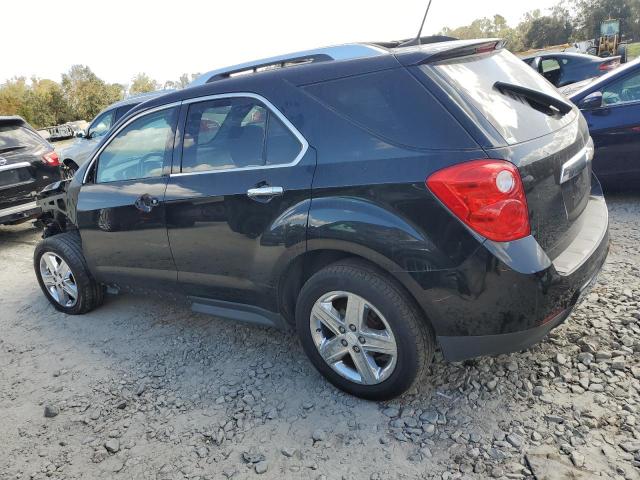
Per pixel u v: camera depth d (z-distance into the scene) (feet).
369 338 8.11
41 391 10.37
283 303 9.36
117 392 9.98
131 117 11.34
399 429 7.96
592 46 91.66
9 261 20.04
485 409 8.14
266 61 10.57
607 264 12.56
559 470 6.82
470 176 6.77
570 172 8.03
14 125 22.89
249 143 9.09
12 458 8.47
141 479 7.64
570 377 8.58
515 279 6.89
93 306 13.78
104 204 11.57
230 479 7.42
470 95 7.46
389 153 7.43
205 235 9.80
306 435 8.10
